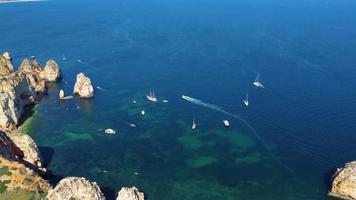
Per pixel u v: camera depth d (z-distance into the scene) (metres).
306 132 164.50
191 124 172.00
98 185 128.50
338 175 126.44
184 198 126.75
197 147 154.88
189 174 138.50
